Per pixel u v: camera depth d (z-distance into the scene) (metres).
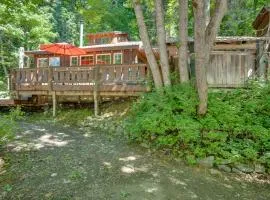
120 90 12.81
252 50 12.62
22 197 6.38
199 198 6.58
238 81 12.50
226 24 22.88
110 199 6.31
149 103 10.48
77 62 21.72
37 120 13.97
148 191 6.73
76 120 13.24
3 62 26.95
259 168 8.13
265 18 16.78
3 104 15.90
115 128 11.39
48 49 17.48
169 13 21.17
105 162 8.30
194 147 8.81
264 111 9.54
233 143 8.72
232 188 7.23
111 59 20.69
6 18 13.91
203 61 8.97
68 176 7.36
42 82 14.77
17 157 8.56
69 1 16.39
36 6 14.05
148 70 12.19
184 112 9.62
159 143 9.30
